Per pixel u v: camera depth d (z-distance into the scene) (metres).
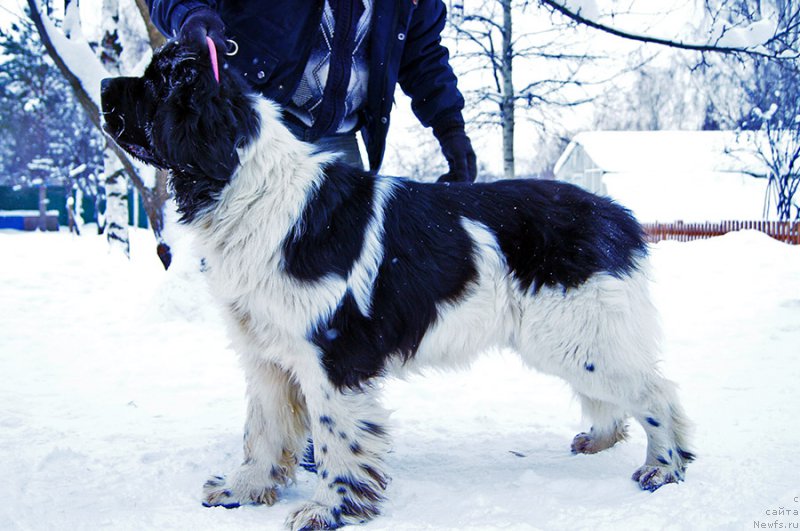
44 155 45.44
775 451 3.76
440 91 4.63
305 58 3.95
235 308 3.23
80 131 38.75
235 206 3.09
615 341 3.49
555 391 5.54
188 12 3.40
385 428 3.21
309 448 3.89
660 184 36.03
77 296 9.52
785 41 8.20
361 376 3.15
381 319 3.23
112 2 11.20
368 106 4.32
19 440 4.12
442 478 3.61
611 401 3.62
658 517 2.86
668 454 3.47
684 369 5.97
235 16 3.90
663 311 8.63
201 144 2.97
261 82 3.91
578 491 3.35
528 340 3.61
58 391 5.48
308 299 3.04
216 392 5.56
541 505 3.10
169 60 3.06
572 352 3.54
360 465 3.12
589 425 4.61
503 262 3.55
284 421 3.39
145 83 3.13
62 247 15.11
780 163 27.70
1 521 2.90
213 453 3.92
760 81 26.58
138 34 17.56
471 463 3.89
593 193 3.81
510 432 4.50
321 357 3.09
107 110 3.18
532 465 3.83
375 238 3.25
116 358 6.64
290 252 3.05
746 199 34.56
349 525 3.01
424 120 4.76
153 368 6.30
